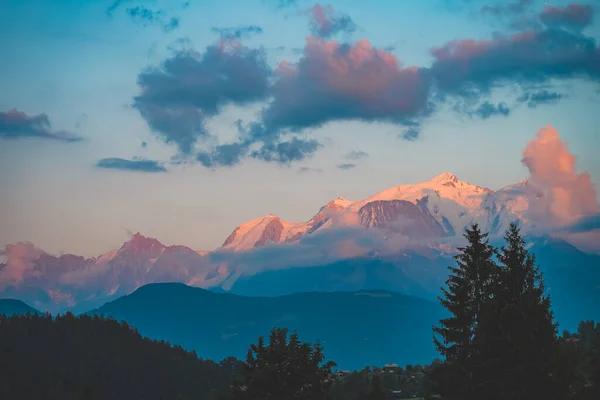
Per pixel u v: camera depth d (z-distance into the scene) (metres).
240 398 129.75
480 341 119.75
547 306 124.38
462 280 140.50
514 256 133.75
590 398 119.06
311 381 128.50
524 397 112.44
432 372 132.50
